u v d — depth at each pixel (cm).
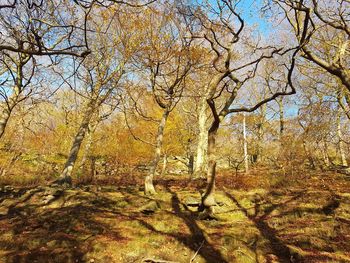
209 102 1064
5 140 2225
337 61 1023
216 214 1113
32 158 2300
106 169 2259
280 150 2289
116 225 948
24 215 1039
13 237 813
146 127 2252
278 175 1769
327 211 1093
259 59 1070
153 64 1472
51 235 835
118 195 1343
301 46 935
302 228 973
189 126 2809
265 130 3017
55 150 2642
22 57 1112
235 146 3362
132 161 2281
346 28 960
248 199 1285
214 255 781
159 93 1557
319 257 780
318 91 2128
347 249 823
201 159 2089
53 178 1980
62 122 2759
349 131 2273
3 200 1201
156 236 866
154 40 1416
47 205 1168
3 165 1975
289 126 2388
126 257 737
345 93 1878
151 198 1284
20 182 1717
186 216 1087
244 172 2109
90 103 1628
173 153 2584
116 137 2323
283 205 1188
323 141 2264
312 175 1822
